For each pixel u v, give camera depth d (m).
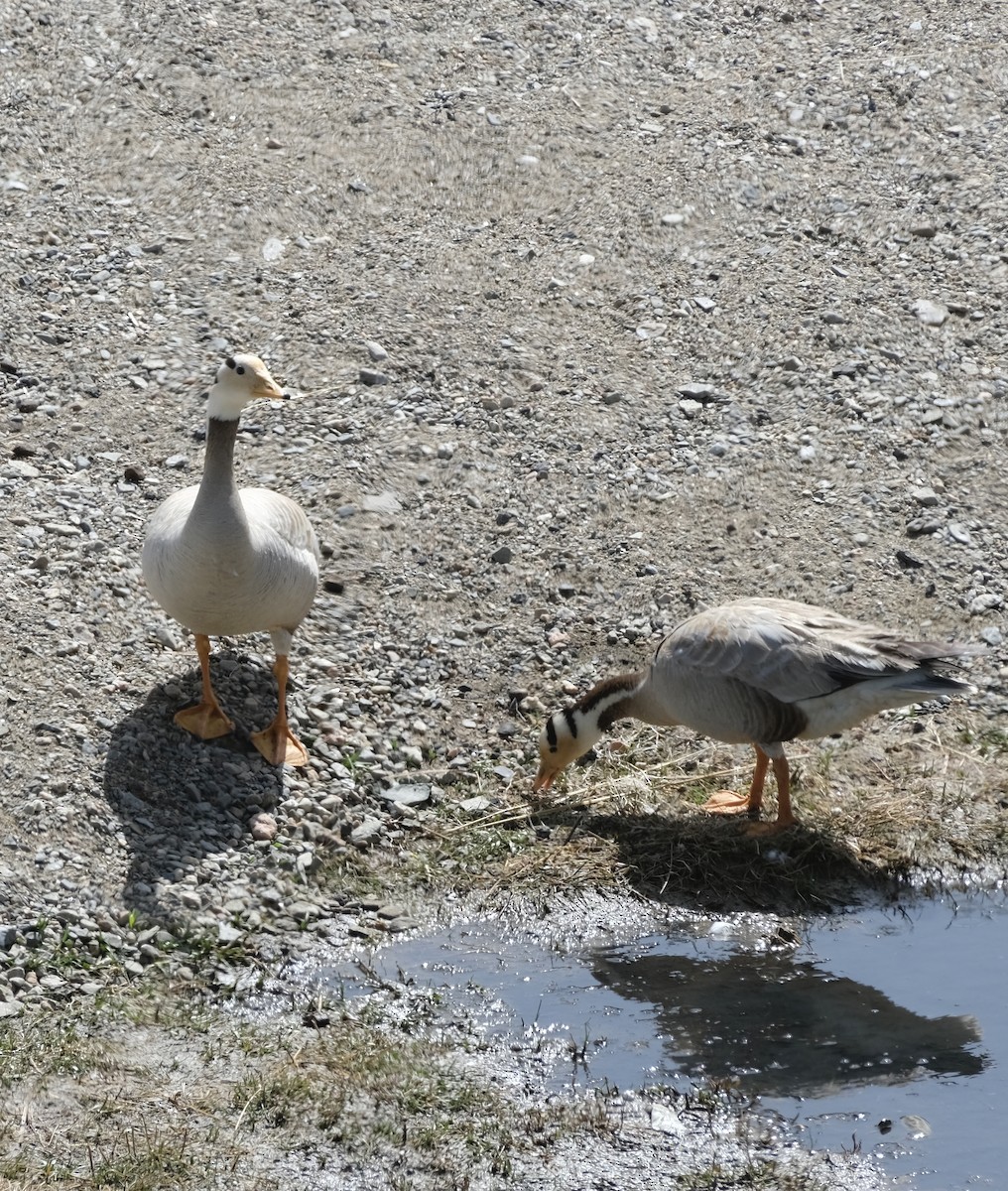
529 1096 7.82
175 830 9.67
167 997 8.47
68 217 15.93
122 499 12.60
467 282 15.60
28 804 9.40
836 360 14.78
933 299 15.62
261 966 8.87
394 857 10.03
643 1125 7.59
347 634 11.76
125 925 8.93
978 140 17.91
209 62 18.16
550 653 11.88
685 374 14.73
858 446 13.87
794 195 16.98
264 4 19.14
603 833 10.38
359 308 15.10
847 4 20.12
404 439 13.62
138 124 17.17
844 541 12.93
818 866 10.12
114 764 9.93
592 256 16.02
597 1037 8.34
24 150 16.64
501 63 18.78
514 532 12.87
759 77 18.91
